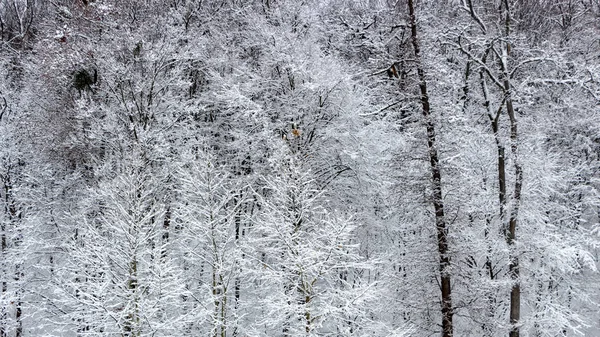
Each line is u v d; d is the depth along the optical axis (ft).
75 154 58.18
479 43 45.78
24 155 59.88
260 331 40.04
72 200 59.31
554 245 42.39
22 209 58.29
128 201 41.93
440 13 51.11
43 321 51.60
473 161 52.26
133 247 39.58
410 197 45.21
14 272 53.01
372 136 58.08
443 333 43.83
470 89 51.49
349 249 41.86
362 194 58.13
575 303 60.18
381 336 39.11
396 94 49.32
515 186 46.57
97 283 37.81
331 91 57.36
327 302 37.50
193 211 44.60
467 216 45.83
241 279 45.19
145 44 57.77
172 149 59.41
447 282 44.27
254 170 57.57
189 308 44.62
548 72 55.83
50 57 58.08
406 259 46.06
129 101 56.54
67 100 59.72
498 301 47.88
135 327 36.70
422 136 45.32
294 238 37.17
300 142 54.70
